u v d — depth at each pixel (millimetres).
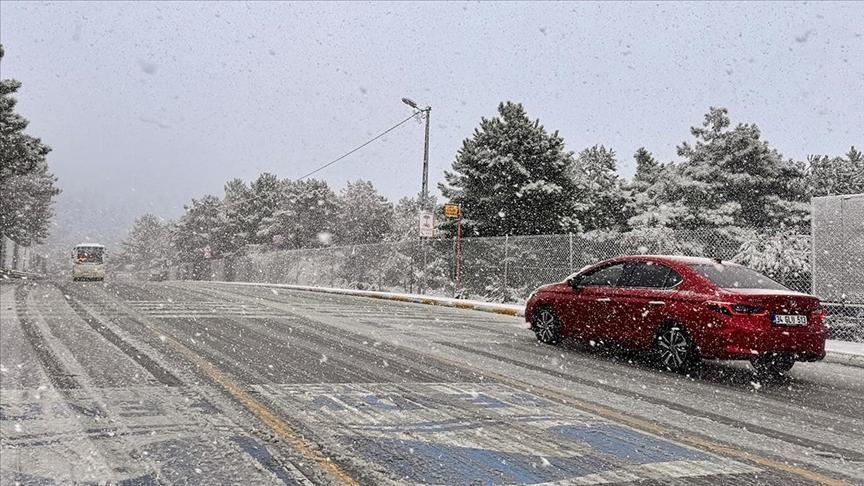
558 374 6895
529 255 18875
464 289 21234
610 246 18453
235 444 3920
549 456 3916
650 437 4457
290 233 56344
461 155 30766
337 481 3371
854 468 3945
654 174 43625
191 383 5574
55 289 18984
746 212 30344
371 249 27266
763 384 6953
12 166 28750
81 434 4035
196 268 60188
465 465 3691
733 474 3729
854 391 6793
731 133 30891
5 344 7434
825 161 43750
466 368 6980
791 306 7055
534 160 29312
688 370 7336
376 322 11508
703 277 7504
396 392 5559
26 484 3211
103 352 7023
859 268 10867
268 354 7309
